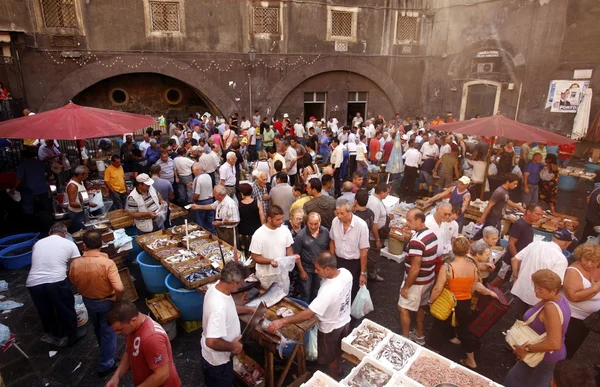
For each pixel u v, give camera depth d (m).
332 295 3.57
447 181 9.25
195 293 4.62
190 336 4.84
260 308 3.58
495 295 4.04
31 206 7.59
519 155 11.06
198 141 12.28
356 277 4.88
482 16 17.08
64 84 14.40
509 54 16.25
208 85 16.48
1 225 8.09
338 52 18.27
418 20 19.28
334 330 3.70
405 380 3.29
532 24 15.31
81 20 14.24
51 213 7.81
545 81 15.17
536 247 4.24
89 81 14.76
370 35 18.70
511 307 5.60
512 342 3.37
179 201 9.21
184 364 4.37
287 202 6.34
